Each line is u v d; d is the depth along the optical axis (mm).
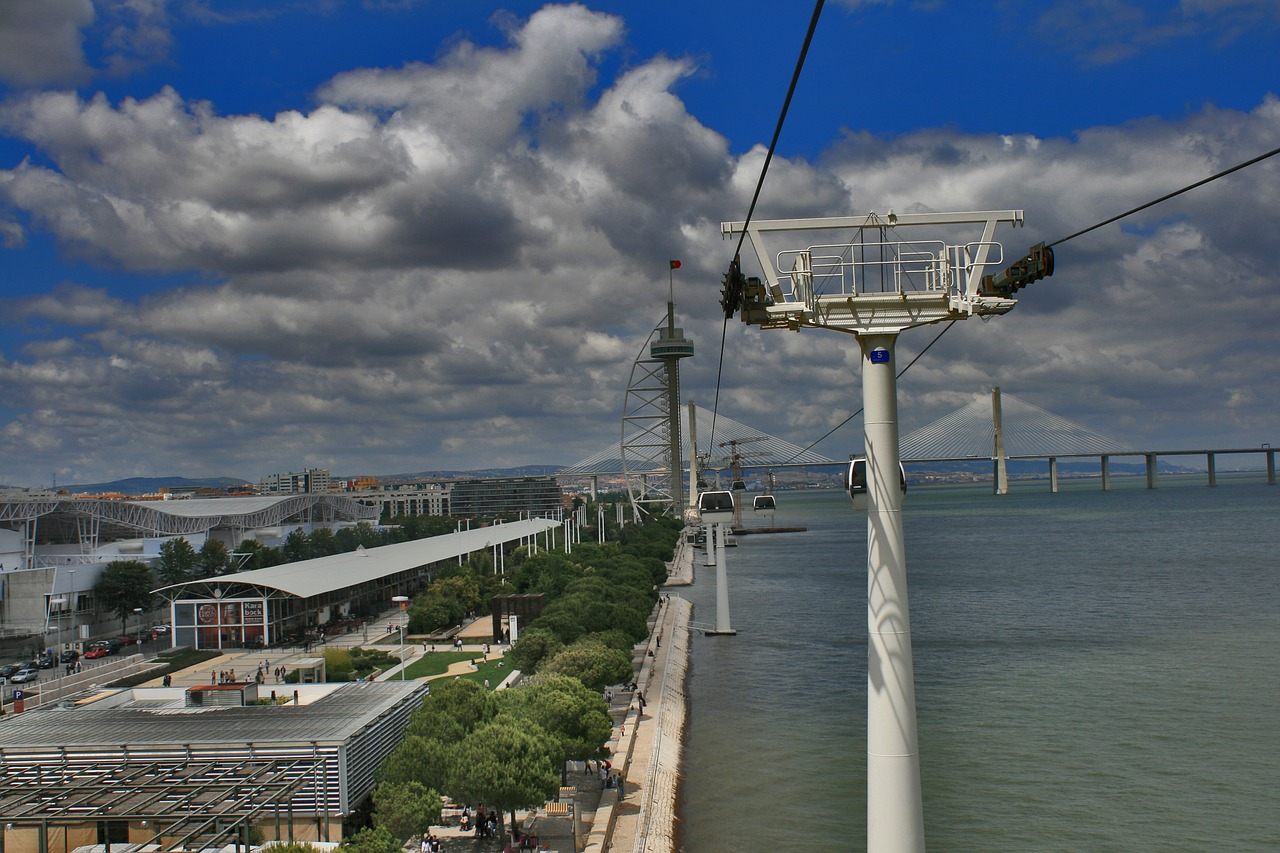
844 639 193875
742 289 43875
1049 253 38688
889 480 42875
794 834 93250
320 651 179250
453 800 90125
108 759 83062
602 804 94250
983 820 95938
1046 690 144500
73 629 194750
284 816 81250
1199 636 183875
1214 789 103000
